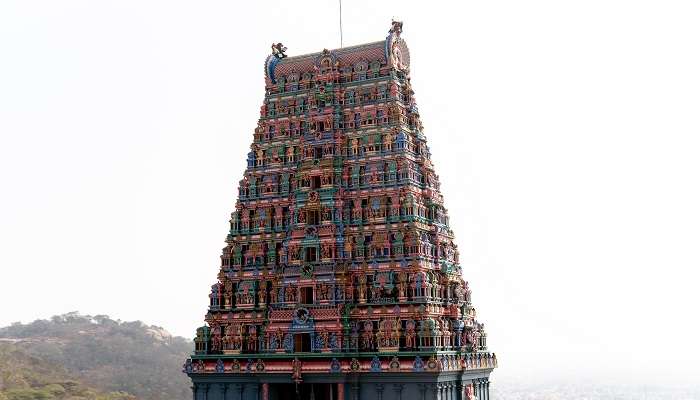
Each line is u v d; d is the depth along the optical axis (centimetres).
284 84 11262
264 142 11112
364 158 10400
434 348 9119
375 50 10862
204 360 10231
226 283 10644
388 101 10538
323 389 10038
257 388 9900
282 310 9994
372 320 9644
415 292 9500
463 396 9706
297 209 10444
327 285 9831
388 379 9219
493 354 10825
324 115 10719
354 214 10231
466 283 10894
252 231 10812
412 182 10181
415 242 9688
